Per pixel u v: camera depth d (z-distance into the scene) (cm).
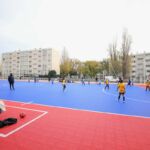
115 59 5216
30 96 1491
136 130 573
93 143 464
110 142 472
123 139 495
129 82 3562
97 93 1809
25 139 484
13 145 445
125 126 616
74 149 426
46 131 553
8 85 2775
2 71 10356
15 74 9725
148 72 8025
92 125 624
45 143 460
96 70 8169
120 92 1256
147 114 820
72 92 1898
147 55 8106
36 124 623
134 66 8562
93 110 899
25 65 9469
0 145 443
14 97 1404
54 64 8819
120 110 913
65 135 521
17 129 565
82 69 8219
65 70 7325
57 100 1273
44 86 2784
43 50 8844
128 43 4838
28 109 898
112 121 681
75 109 917
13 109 893
